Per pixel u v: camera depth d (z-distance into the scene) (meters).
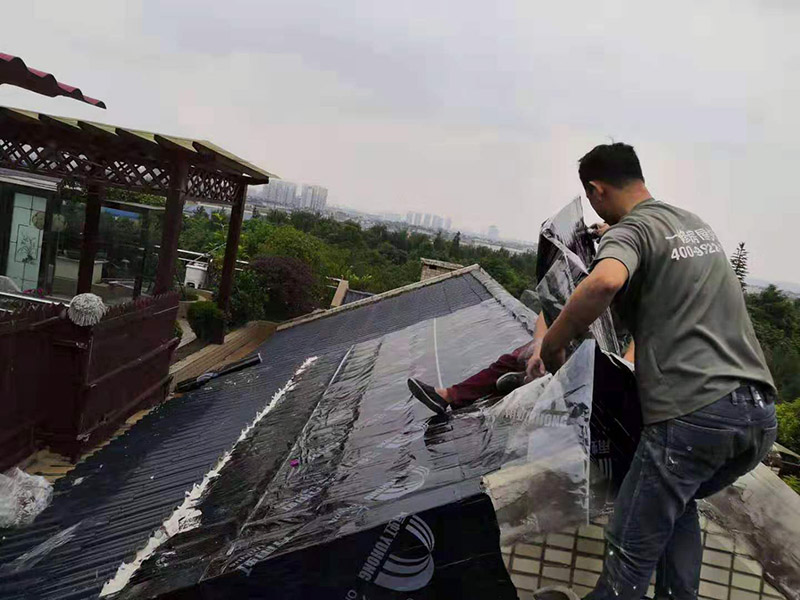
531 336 5.63
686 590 2.52
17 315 6.53
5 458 6.57
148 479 5.38
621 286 2.16
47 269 13.30
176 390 9.91
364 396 5.32
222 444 5.82
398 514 2.41
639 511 2.25
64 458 7.32
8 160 9.89
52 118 8.66
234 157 11.37
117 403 8.52
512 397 2.98
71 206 13.48
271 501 3.47
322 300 21.34
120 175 10.35
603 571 2.40
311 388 6.81
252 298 17.30
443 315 9.38
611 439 2.71
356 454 3.66
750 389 2.15
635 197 2.51
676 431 2.16
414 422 3.86
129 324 8.61
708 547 2.89
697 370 2.16
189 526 3.55
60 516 4.90
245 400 7.70
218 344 14.32
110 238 14.08
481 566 2.35
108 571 3.57
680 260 2.27
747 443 2.15
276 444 4.79
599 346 2.65
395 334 8.69
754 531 2.88
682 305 2.24
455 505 2.36
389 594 2.39
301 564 2.45
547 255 2.94
